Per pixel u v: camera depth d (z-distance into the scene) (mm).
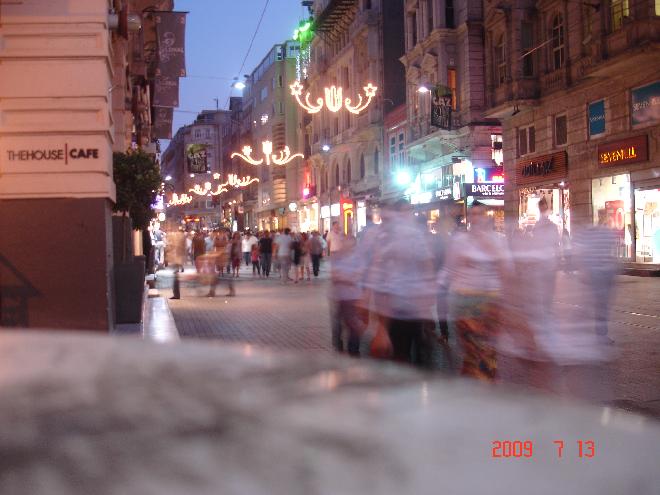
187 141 123688
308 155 62125
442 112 33062
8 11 8328
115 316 10812
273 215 73625
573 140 27125
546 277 6824
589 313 7297
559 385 6324
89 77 8469
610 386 6430
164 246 36250
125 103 17656
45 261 8492
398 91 44250
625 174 24469
